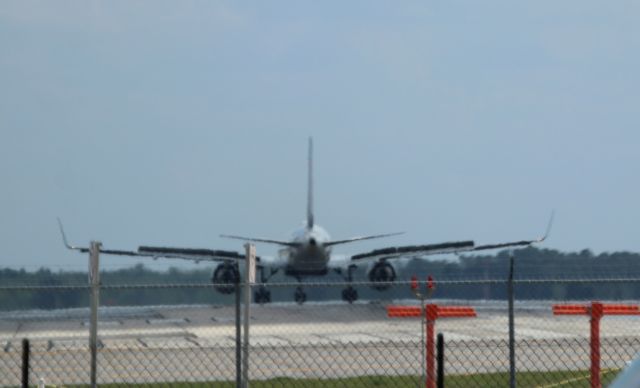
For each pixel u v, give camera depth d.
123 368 82.81
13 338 117.19
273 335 117.94
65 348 101.62
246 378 57.31
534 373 76.69
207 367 83.12
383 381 72.94
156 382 73.69
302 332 122.50
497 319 146.88
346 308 184.50
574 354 91.81
